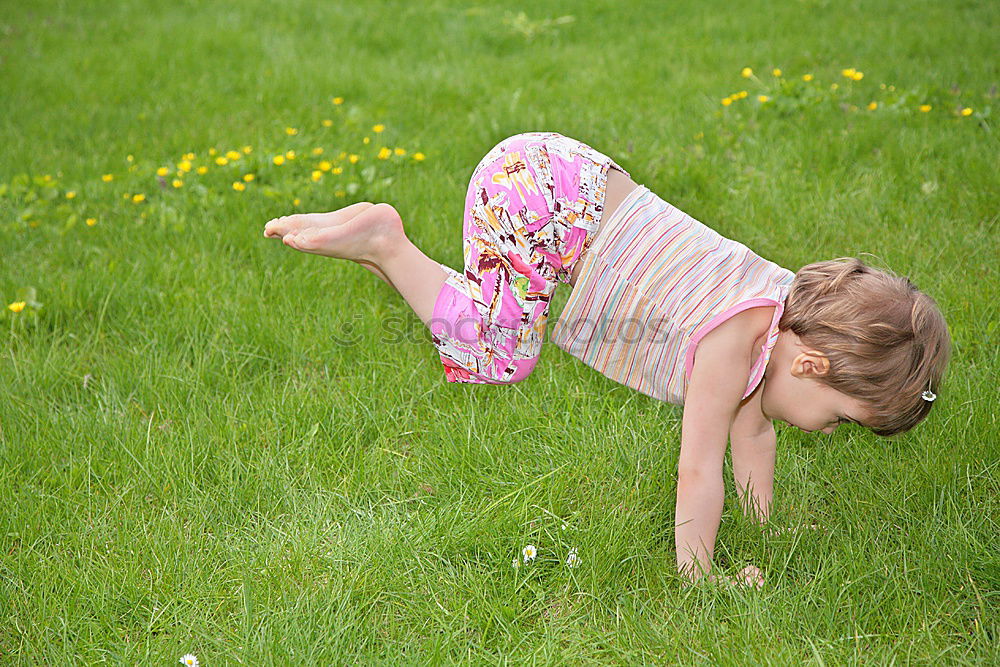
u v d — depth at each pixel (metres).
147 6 8.52
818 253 3.67
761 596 2.15
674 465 2.58
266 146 4.93
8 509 2.46
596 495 2.52
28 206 4.36
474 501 2.53
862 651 2.02
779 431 2.72
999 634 2.04
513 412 2.83
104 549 2.36
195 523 2.45
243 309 3.35
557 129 5.02
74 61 6.79
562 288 3.37
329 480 2.61
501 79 6.23
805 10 7.52
